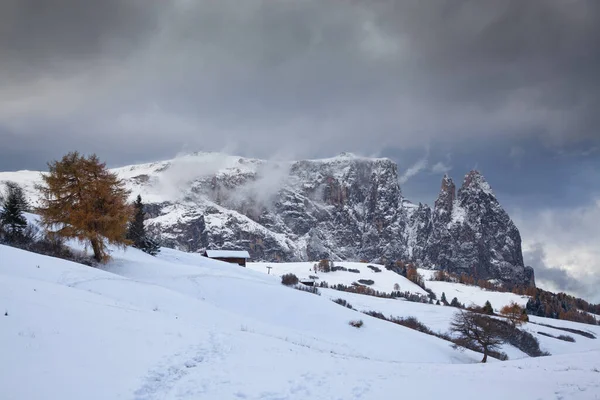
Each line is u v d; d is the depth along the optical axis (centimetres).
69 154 5022
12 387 1159
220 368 1641
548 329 13088
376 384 1570
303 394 1410
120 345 1683
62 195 5006
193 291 4938
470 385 1587
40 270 3462
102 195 5053
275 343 2402
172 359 1658
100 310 2158
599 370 2273
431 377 1792
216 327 2525
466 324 6488
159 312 2639
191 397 1320
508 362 2864
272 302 5169
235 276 6016
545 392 1456
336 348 3662
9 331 1532
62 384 1243
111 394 1251
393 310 11431
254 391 1409
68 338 1614
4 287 2089
